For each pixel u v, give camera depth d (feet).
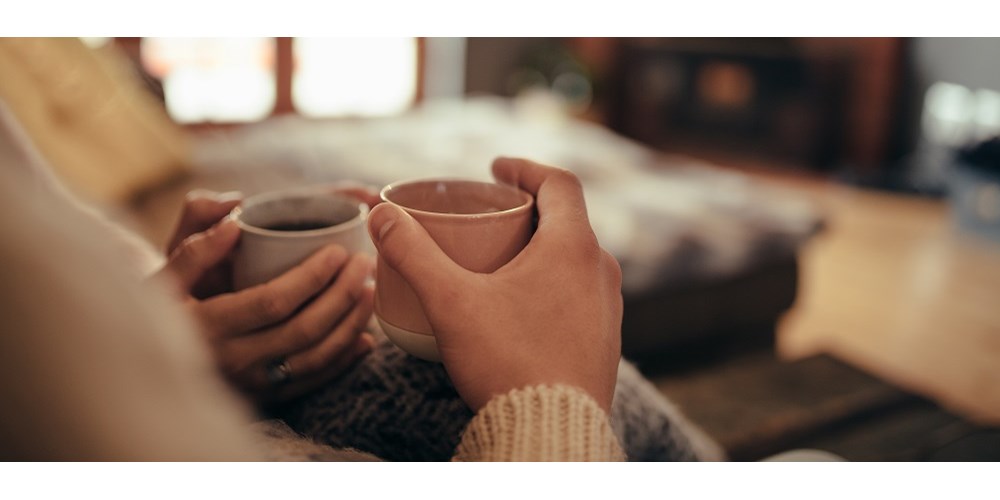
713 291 5.72
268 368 1.62
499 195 1.57
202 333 1.52
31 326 0.46
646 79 15.52
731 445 4.10
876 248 9.91
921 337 7.51
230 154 6.93
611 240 5.57
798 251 6.12
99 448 0.48
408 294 1.49
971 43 11.78
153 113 5.99
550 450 1.06
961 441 3.99
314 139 8.00
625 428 1.68
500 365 1.19
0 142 0.60
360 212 1.77
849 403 4.58
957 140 11.99
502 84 15.28
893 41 12.66
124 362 0.50
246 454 0.61
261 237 1.60
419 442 1.62
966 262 9.45
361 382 1.69
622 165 7.84
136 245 1.68
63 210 0.53
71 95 4.76
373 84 14.34
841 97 13.35
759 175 13.60
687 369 5.73
